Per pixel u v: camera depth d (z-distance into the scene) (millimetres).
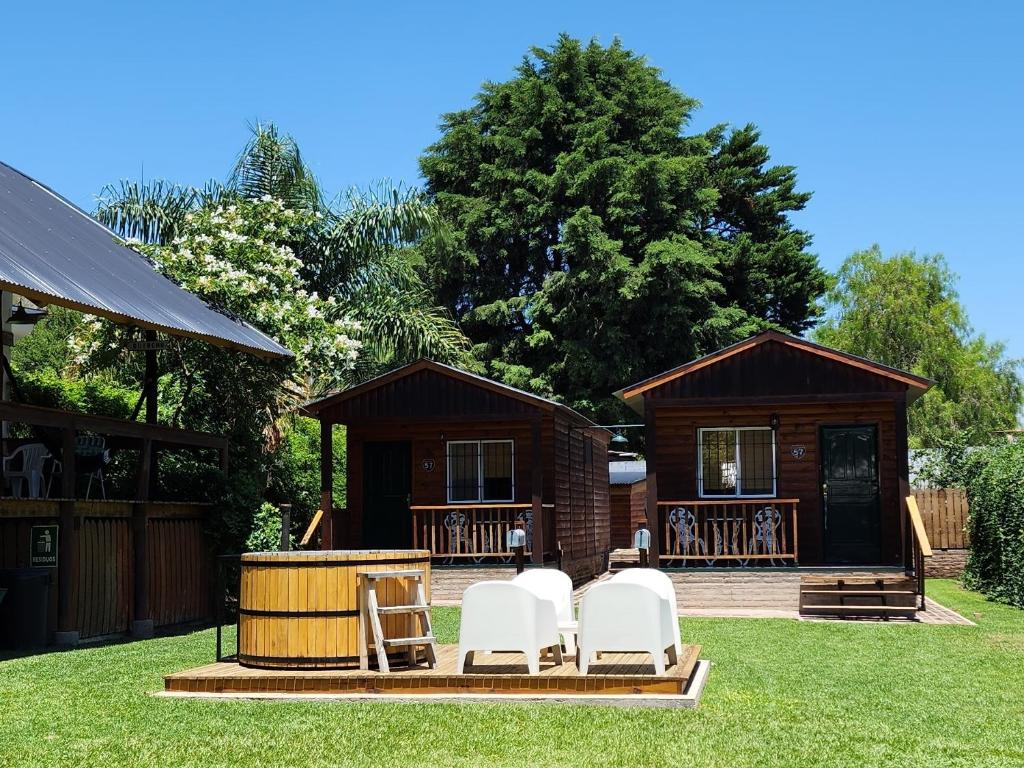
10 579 12359
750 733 7492
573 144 37406
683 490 18969
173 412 21344
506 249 38281
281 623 9453
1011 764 6695
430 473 21016
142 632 14195
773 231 40688
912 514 16234
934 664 10820
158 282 16547
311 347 20047
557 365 35812
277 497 21469
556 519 20484
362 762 6789
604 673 8953
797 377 17656
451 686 8797
